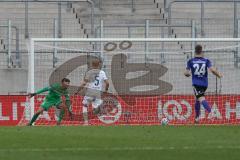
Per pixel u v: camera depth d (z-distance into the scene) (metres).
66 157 34.62
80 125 61.31
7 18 93.56
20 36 90.25
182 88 77.50
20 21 92.44
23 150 37.56
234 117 68.69
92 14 87.44
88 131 49.03
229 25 92.94
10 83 82.00
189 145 39.84
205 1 90.50
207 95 68.50
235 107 68.75
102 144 40.31
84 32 91.38
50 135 45.88
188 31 92.56
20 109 69.19
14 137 44.59
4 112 69.25
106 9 97.62
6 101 69.25
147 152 36.69
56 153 36.25
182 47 86.69
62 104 63.16
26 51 83.19
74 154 35.84
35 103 68.44
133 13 96.94
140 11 97.44
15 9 95.75
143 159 34.06
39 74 77.38
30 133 47.50
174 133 47.38
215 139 43.28
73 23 92.19
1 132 48.47
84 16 95.56
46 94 68.69
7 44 87.44
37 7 96.00
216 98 68.50
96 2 98.06
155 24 92.19
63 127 53.75
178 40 67.44
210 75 75.44
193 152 36.75
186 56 79.81
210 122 68.12
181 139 43.16
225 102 68.56
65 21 92.31
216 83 75.38
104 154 35.88
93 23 87.62
